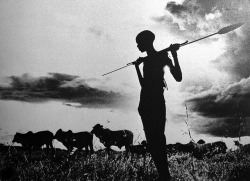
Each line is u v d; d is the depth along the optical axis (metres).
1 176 2.69
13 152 3.63
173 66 3.23
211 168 3.71
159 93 3.20
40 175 3.09
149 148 3.13
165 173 3.06
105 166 3.39
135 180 3.26
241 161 3.87
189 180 3.27
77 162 3.42
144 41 3.38
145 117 3.16
